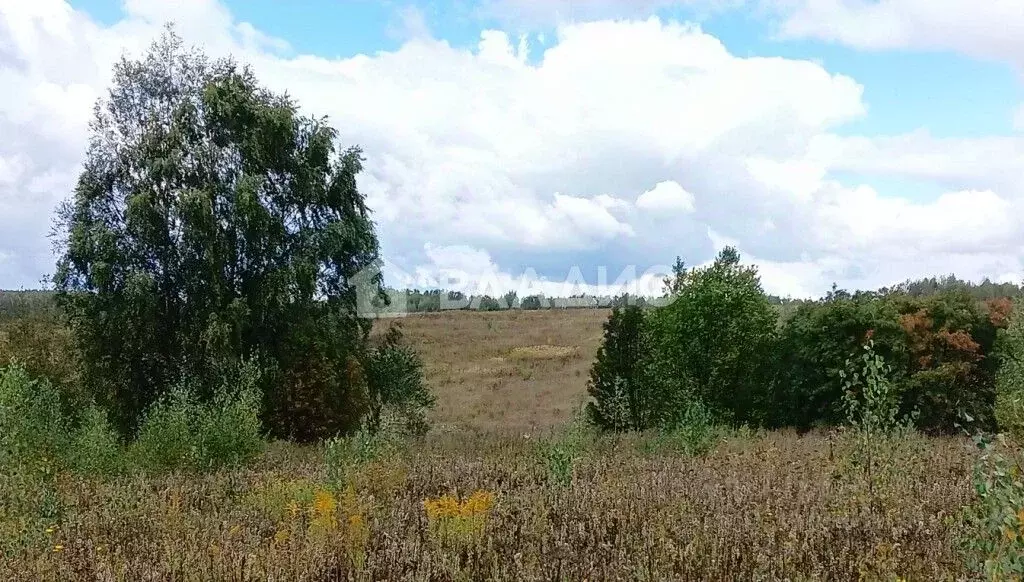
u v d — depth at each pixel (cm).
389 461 1520
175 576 794
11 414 1496
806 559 774
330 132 3022
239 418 1855
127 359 2775
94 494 1366
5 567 862
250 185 2716
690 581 738
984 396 2472
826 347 2438
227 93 2861
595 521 955
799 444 1883
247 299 2783
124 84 2883
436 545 864
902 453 1261
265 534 1006
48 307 2995
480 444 2033
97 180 2817
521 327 6012
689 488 1202
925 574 716
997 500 549
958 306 2519
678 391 2348
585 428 1905
